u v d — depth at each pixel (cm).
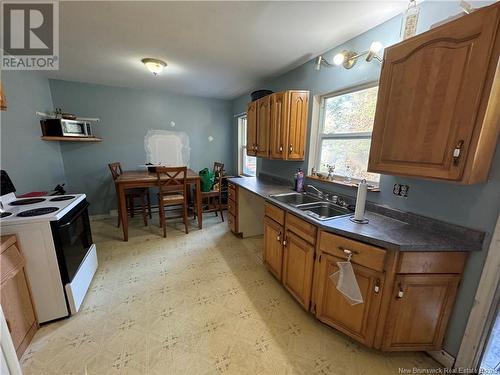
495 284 113
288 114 233
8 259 132
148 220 380
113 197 394
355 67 186
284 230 192
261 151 276
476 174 105
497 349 127
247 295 196
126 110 381
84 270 193
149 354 140
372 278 130
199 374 128
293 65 254
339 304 147
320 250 152
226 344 147
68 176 358
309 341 151
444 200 132
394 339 133
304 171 253
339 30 177
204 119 445
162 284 210
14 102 231
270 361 136
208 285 209
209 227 353
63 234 161
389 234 132
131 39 195
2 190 180
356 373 130
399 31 154
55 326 159
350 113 205
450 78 104
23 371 129
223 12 154
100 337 151
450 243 120
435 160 113
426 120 114
